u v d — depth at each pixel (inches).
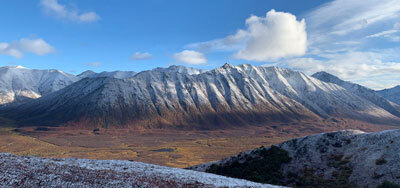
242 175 2518.5
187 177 1695.4
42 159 1716.3
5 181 1071.6
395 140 2233.0
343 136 2741.1
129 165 1987.0
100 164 1843.0
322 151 2598.4
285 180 2263.8
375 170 1962.4
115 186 1195.9
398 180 1755.7
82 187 1134.4
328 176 2135.8
